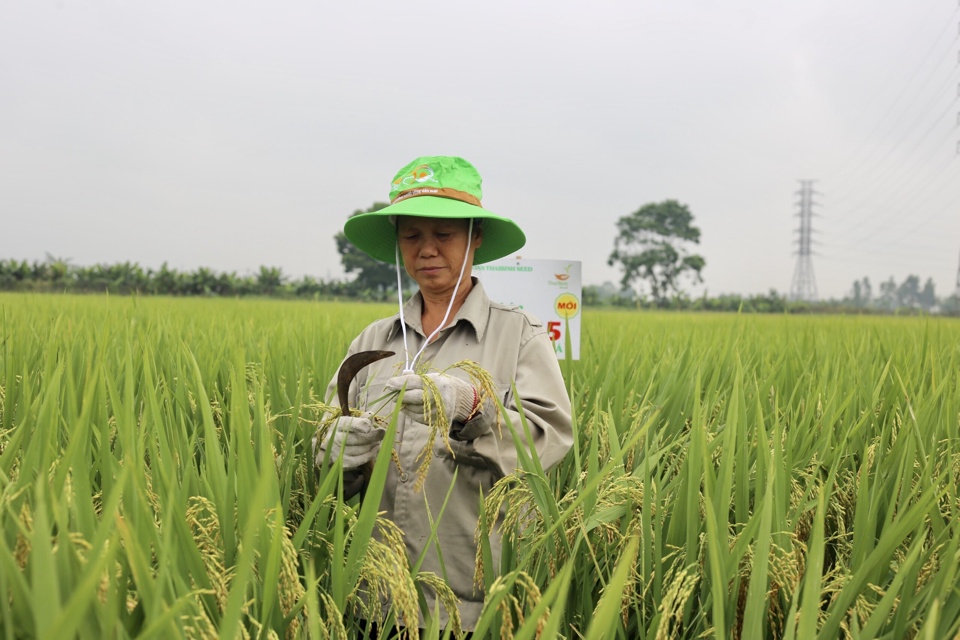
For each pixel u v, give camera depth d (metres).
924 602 2.08
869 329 9.18
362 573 2.10
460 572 2.59
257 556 1.95
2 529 1.56
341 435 2.41
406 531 2.63
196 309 12.45
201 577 1.78
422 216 2.70
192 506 2.14
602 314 15.45
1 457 2.09
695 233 84.75
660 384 4.76
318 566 2.33
